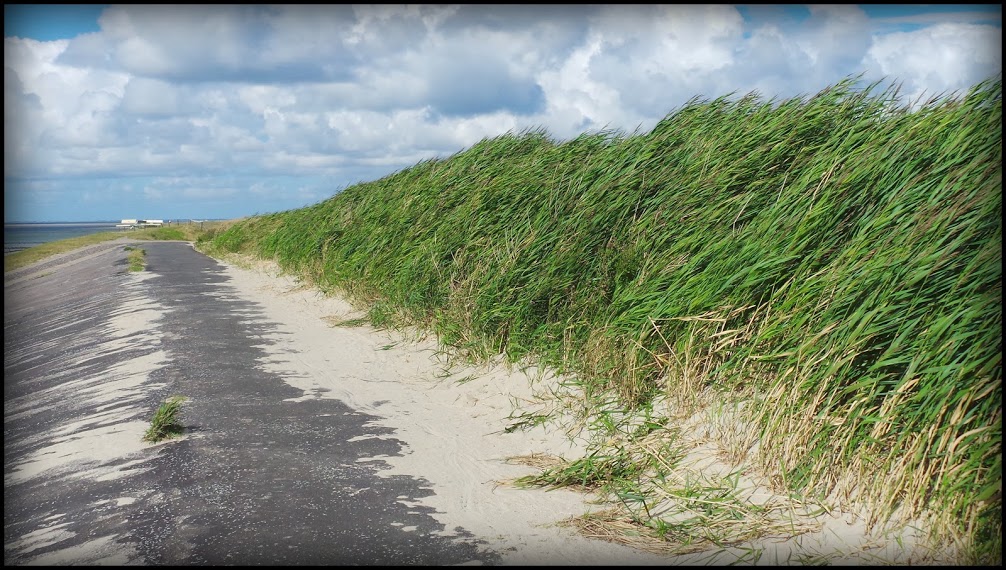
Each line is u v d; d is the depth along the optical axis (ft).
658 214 25.79
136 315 41.32
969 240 16.63
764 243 20.85
